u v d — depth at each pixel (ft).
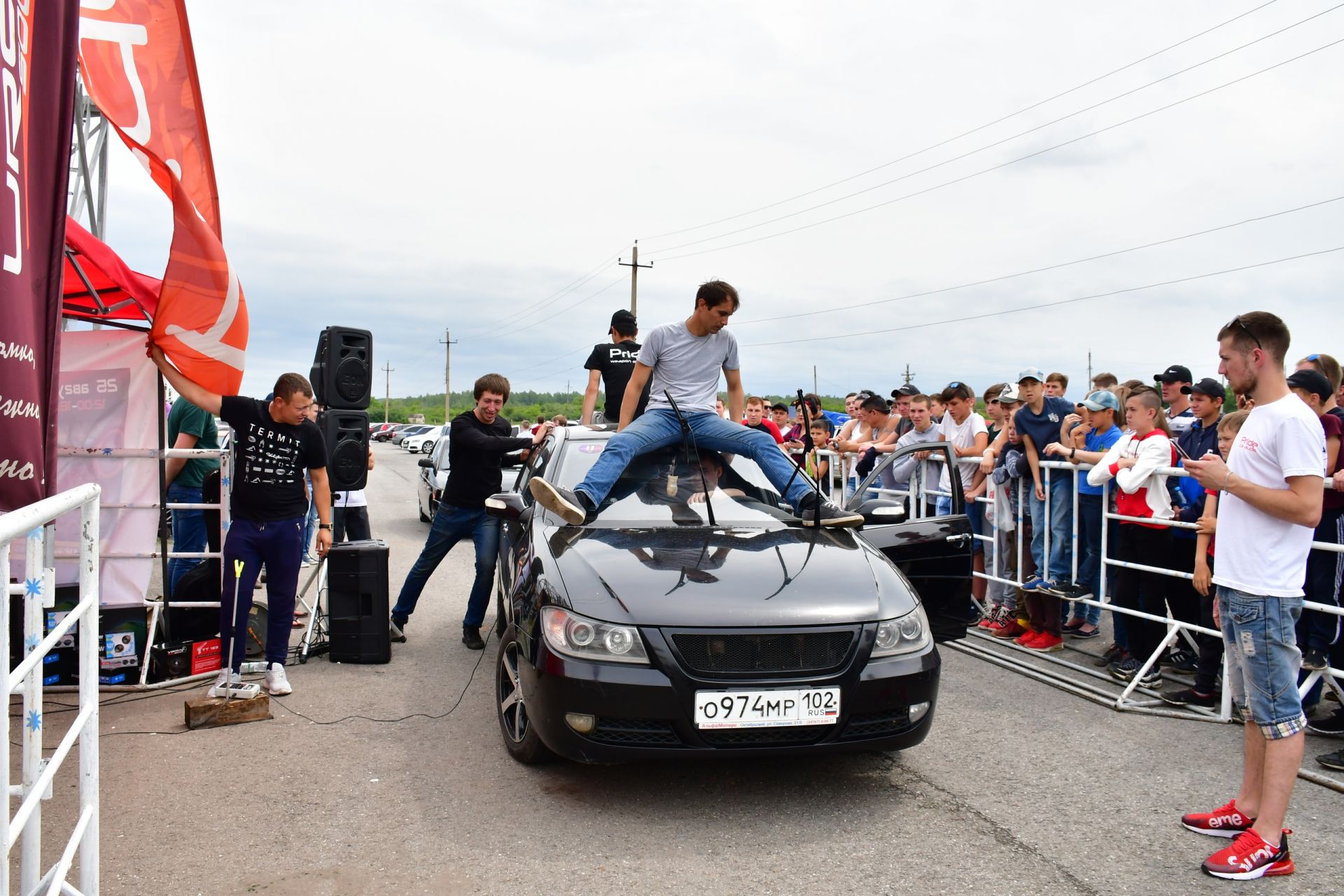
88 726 7.72
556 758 12.65
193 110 16.61
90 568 7.75
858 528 15.15
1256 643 9.87
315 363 21.30
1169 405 23.47
